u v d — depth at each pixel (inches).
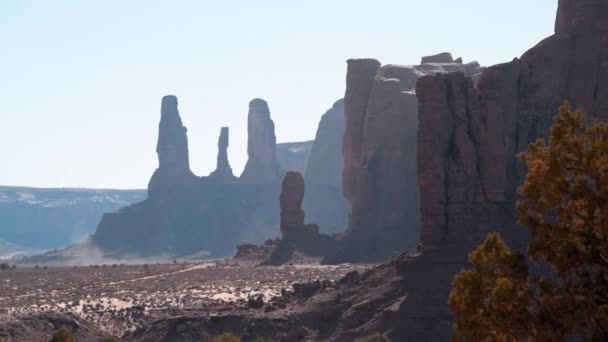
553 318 3019.2
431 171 7135.8
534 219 3213.6
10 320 7426.2
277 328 7003.0
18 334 7066.9
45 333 7258.9
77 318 7859.3
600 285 3070.9
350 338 6599.4
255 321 7052.2
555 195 3115.2
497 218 7317.9
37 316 7559.1
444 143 7303.2
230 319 7150.6
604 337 2987.2
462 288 3221.0
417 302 6579.7
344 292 7234.3
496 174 7401.6
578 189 3088.1
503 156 7475.4
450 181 7204.7
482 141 7445.9
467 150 7293.3
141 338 7150.6
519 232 7258.9
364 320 6747.1
